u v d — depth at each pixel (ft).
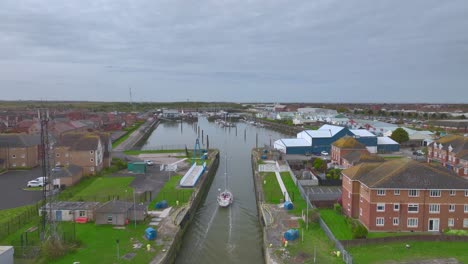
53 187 249.34
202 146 551.18
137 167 329.11
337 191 263.29
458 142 338.75
